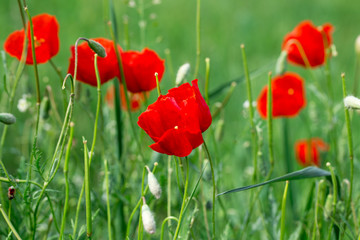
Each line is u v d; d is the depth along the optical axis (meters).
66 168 1.44
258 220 1.69
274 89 1.77
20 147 1.91
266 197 1.75
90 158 1.45
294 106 1.78
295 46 1.80
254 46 3.63
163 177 1.60
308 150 1.84
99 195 1.67
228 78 3.04
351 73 2.92
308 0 4.51
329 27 1.82
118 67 1.60
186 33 3.72
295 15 4.33
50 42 1.58
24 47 1.53
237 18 3.91
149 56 1.59
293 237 1.61
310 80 2.63
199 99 1.41
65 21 3.68
